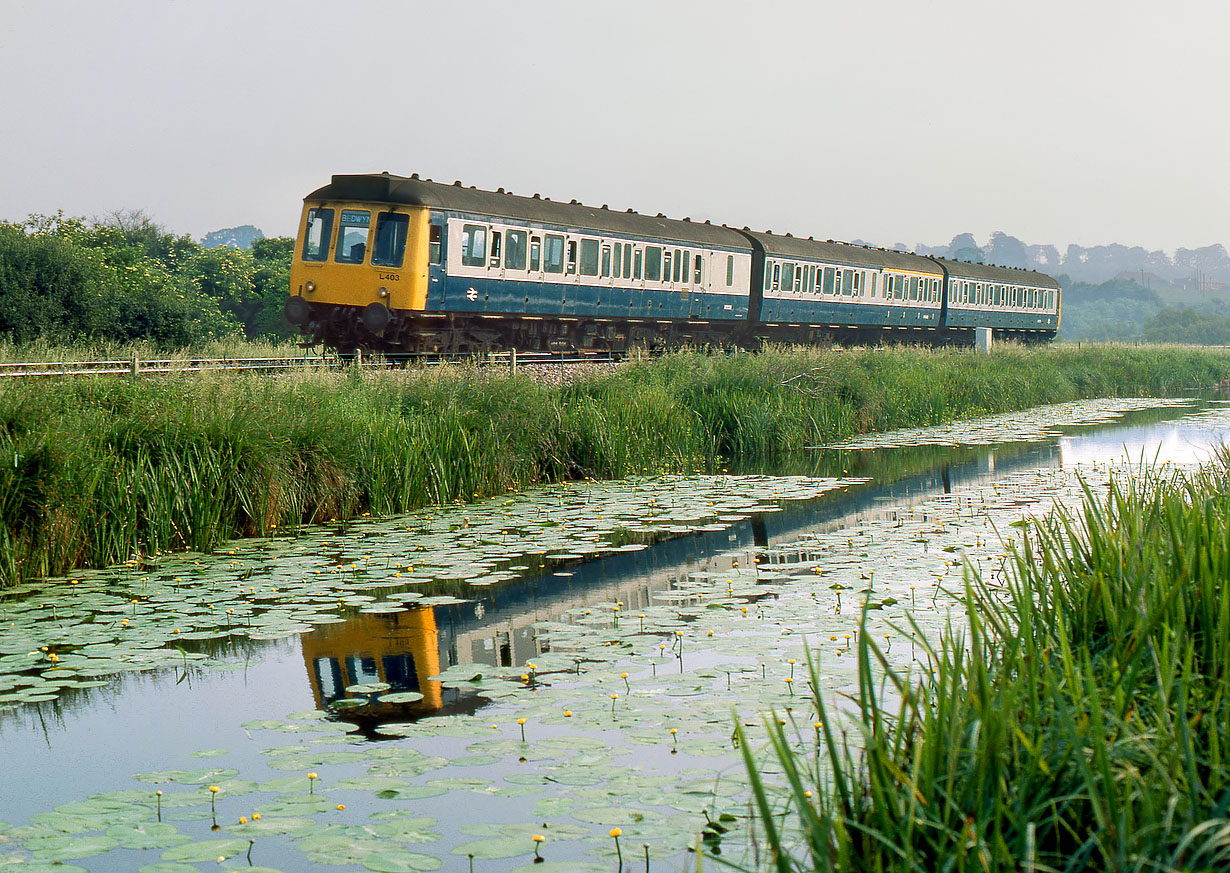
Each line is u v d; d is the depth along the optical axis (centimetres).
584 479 1697
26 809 526
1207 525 579
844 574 1012
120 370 1731
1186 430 2489
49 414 1115
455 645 799
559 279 2683
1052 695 412
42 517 1008
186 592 945
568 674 718
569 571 1046
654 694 669
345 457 1326
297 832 484
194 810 515
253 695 696
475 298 2422
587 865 449
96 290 2845
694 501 1472
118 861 464
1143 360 4297
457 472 1465
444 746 593
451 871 459
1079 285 19462
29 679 703
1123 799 367
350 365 1748
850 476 1761
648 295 3006
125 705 681
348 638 819
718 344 3381
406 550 1127
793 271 3631
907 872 336
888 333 4316
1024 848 353
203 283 4522
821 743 573
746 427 2053
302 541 1173
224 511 1177
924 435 2405
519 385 1691
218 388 1354
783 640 784
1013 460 1948
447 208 2325
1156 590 503
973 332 4928
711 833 477
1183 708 378
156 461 1152
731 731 596
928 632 789
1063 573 639
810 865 441
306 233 2347
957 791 378
